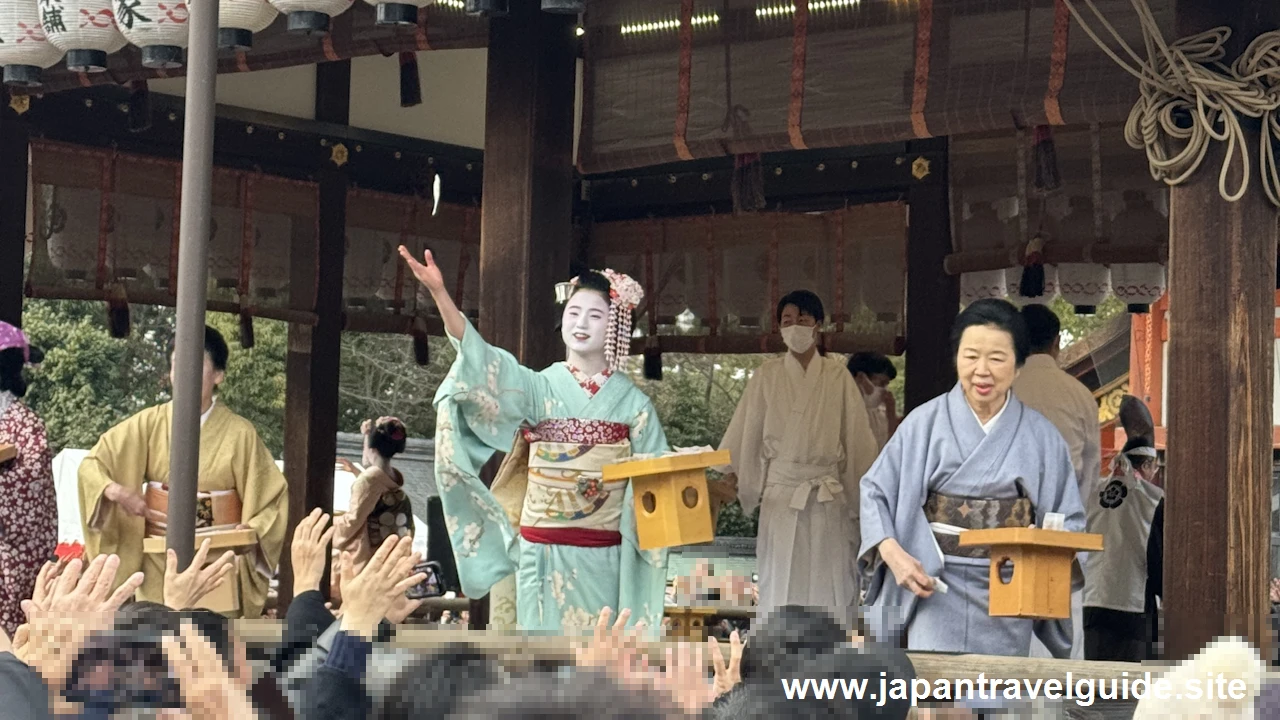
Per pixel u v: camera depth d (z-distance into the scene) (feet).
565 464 16.76
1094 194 25.88
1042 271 26.16
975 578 14.71
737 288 29.45
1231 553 13.15
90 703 7.66
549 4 15.78
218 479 20.95
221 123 27.66
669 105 19.24
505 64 17.89
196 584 11.44
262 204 28.12
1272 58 13.32
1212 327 13.39
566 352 17.89
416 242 29.89
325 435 28.60
